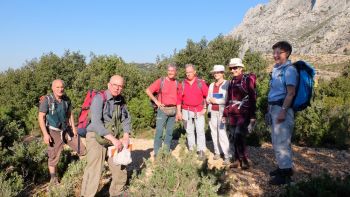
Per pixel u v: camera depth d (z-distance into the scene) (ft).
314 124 30.30
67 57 96.58
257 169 21.24
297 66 17.20
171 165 14.99
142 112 54.03
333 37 407.44
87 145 16.66
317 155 24.23
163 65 73.36
